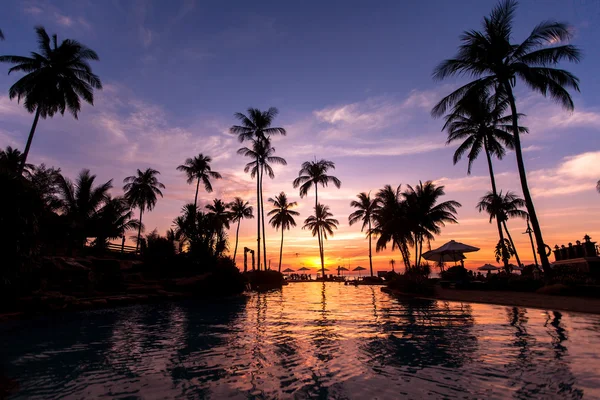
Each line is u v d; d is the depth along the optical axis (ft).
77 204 97.60
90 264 73.26
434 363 18.26
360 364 18.54
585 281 53.06
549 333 24.84
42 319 39.09
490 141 89.66
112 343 25.05
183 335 28.02
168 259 92.12
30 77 79.51
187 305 55.36
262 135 127.44
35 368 18.53
